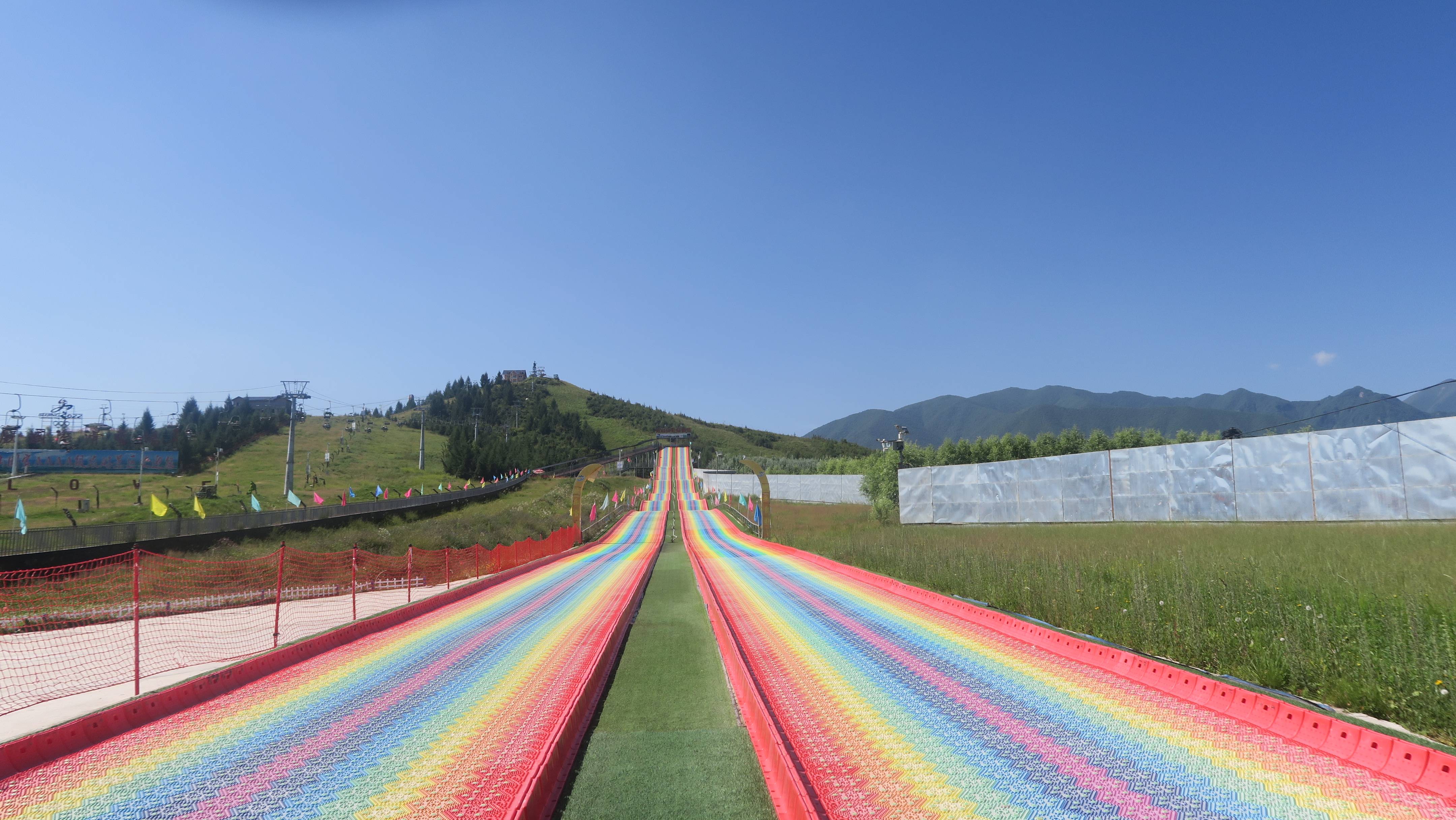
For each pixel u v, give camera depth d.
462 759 6.36
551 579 23.84
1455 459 17.73
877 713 7.30
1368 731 5.62
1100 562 14.24
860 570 20.52
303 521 40.38
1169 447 25.33
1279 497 21.67
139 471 72.38
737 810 5.30
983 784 5.42
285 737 7.11
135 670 9.05
